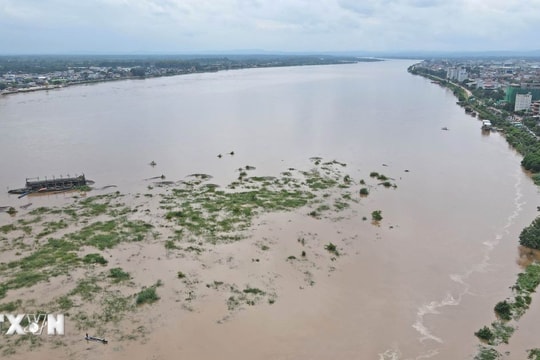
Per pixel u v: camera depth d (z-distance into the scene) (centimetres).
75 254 6244
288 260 6191
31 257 6169
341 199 8556
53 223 7394
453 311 5153
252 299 5281
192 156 11694
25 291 5328
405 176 10131
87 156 11650
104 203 8319
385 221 7594
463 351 4503
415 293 5500
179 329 4734
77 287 5425
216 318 4922
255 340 4603
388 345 4584
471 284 5712
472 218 7800
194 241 6688
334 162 11131
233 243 6638
